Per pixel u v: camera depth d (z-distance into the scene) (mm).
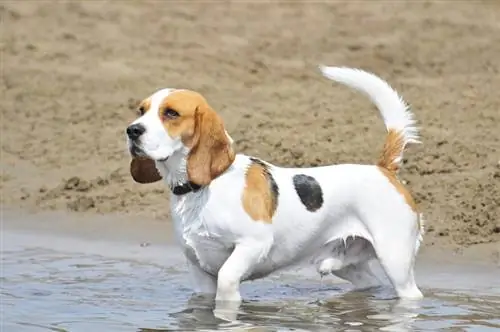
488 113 17203
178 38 21859
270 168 10359
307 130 16734
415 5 23047
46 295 10891
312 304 10344
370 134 16422
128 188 15266
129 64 20672
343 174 10484
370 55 20625
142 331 9453
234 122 17203
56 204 15016
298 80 19578
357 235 10453
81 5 23672
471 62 20125
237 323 9617
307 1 23531
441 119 16875
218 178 9961
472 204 13367
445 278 11242
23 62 20953
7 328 9617
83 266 12227
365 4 23281
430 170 14625
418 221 10648
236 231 9914
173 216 10211
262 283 11320
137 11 23344
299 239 10297
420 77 19422
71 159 16734
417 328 9398
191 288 11078
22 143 17500
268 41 21547
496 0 23281
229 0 23750
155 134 9695
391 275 10414
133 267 12148
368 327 9453
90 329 9547
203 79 19688
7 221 14453
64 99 19266
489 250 12125
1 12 23266
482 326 9438
